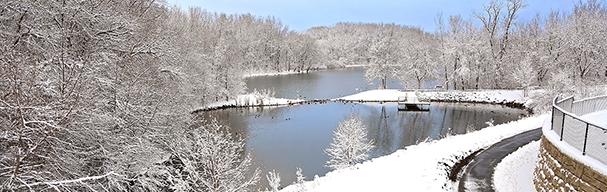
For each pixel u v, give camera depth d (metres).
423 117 30.20
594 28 31.47
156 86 15.81
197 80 26.72
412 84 50.44
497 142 15.40
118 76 12.22
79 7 10.52
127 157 11.00
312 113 32.41
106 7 12.17
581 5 36.69
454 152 13.44
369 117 30.42
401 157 13.86
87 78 9.08
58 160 8.42
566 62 33.97
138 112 12.98
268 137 23.45
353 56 97.69
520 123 19.59
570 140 7.97
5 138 7.09
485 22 40.66
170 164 14.45
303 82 57.75
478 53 40.44
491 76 42.38
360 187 10.39
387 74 48.81
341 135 16.73
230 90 38.22
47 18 10.38
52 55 9.03
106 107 11.44
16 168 6.48
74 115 8.14
